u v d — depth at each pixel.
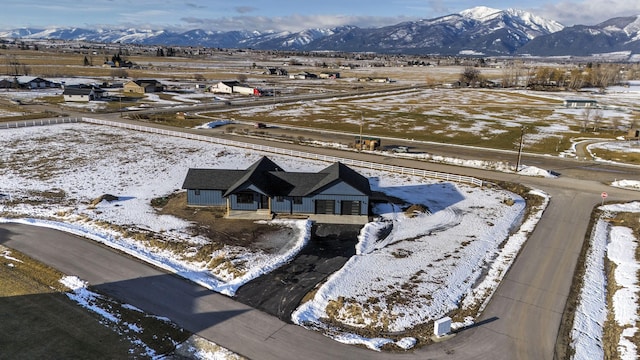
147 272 29.98
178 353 21.91
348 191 40.50
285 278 29.66
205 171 43.75
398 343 22.92
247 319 24.81
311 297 27.23
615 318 25.28
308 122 92.44
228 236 36.38
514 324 24.78
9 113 92.81
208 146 68.25
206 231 37.25
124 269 30.28
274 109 109.56
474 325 24.66
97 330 23.38
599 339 23.59
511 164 59.56
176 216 40.44
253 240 35.75
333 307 26.09
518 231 38.44
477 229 38.75
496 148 70.56
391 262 32.12
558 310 26.25
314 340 23.11
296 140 73.69
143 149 65.31
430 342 23.14
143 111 100.25
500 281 29.58
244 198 41.28
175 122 87.56
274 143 71.88
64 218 39.72
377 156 64.56
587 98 145.75
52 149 64.06
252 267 31.06
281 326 24.25
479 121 96.81
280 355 21.84
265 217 40.47
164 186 49.16
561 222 40.44
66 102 111.31
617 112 115.00
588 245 35.62
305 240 35.91
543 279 29.95
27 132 74.62
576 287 28.97
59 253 32.47
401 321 24.92
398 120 96.50
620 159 64.50
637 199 47.09
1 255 31.95
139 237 35.34
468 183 51.97
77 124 83.38
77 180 50.72
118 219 39.34
